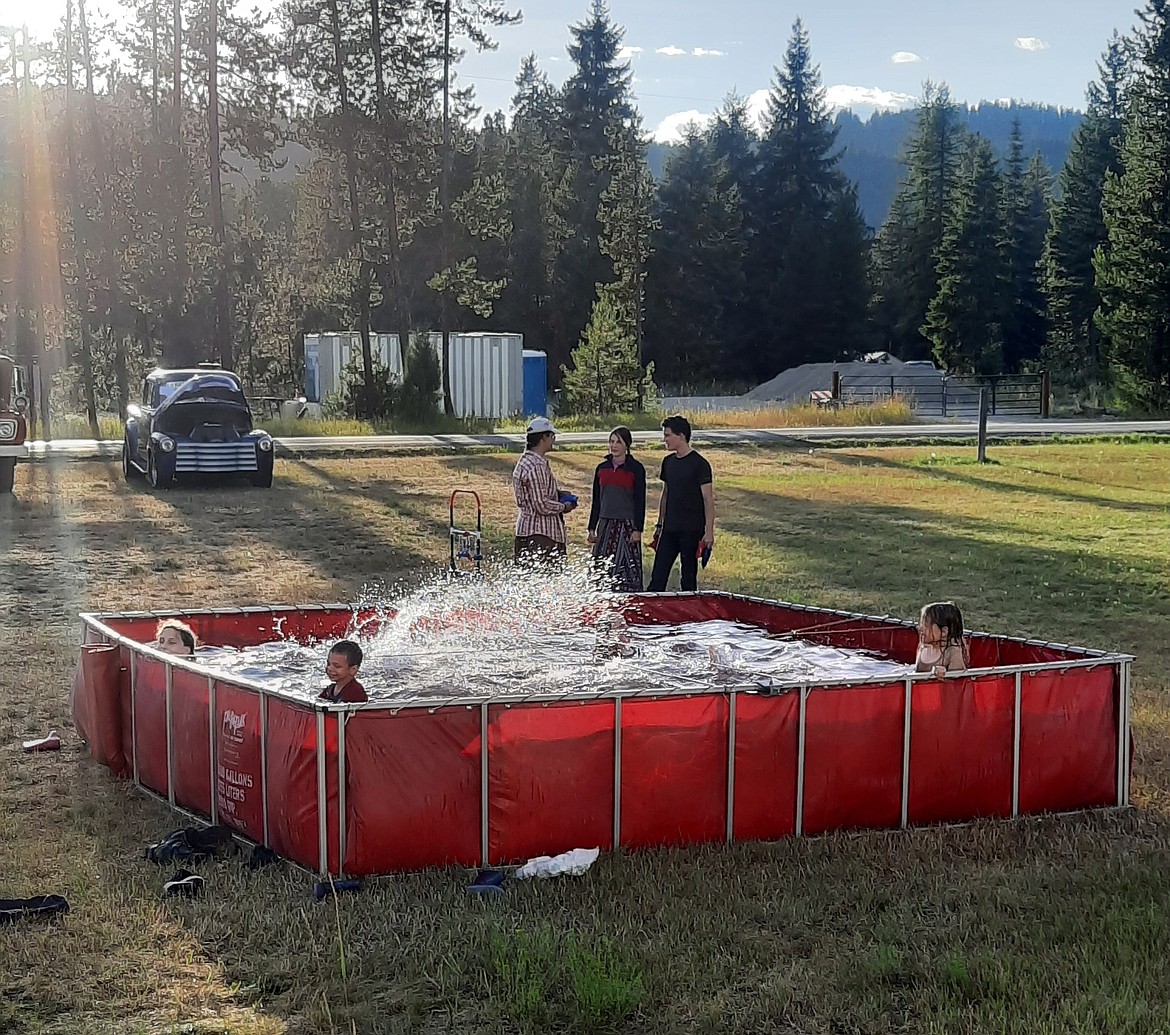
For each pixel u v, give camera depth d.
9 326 45.94
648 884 5.35
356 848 5.39
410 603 9.52
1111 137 68.00
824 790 6.00
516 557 10.49
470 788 5.54
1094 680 6.41
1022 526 17.80
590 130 84.69
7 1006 4.32
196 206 43.97
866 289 79.44
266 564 14.57
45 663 9.53
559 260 74.75
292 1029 4.18
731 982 4.50
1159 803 6.54
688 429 10.60
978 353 73.06
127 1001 4.37
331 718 5.36
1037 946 4.74
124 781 6.93
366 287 43.50
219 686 6.06
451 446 30.75
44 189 41.59
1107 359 54.53
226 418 22.66
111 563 14.47
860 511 19.45
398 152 44.03
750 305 78.44
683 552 10.72
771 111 84.06
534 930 4.82
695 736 5.82
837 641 8.77
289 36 42.34
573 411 49.59
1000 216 75.25
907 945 4.79
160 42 44.06
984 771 6.23
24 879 5.44
